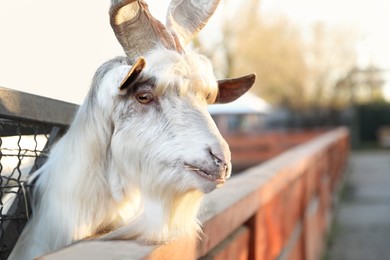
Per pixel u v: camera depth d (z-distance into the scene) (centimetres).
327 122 3634
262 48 3097
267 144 1662
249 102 2355
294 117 3666
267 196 346
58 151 250
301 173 539
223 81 267
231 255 268
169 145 224
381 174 1673
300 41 3509
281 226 415
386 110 3494
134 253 156
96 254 151
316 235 680
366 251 733
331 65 3625
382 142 3328
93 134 239
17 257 248
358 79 3750
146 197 231
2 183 254
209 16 256
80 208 238
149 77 230
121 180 241
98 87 241
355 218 970
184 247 198
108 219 246
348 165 1953
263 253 339
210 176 218
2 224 243
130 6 233
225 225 251
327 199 898
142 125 231
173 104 230
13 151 274
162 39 241
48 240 239
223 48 2855
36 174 256
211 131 226
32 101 250
